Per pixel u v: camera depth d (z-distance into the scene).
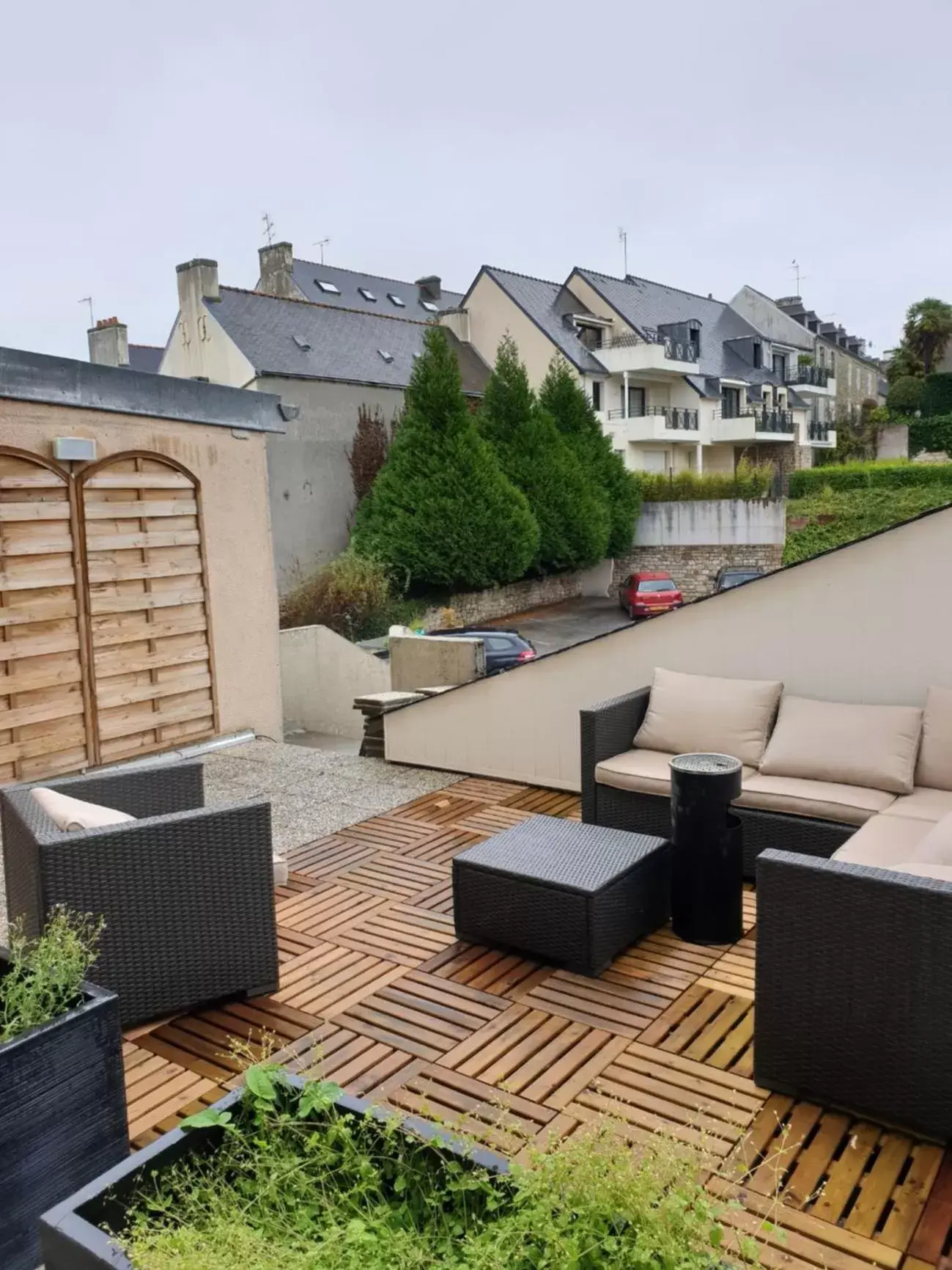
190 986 3.23
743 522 24.53
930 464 25.14
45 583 6.25
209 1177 1.65
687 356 29.86
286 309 23.86
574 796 5.78
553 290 30.66
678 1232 1.40
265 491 7.91
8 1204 2.05
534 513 22.22
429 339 20.11
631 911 3.67
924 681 4.58
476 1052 3.00
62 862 2.96
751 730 4.67
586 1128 2.58
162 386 6.89
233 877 3.29
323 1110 1.75
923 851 2.99
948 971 2.40
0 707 6.04
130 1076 2.91
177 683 7.18
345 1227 1.56
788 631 4.93
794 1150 2.48
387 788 6.05
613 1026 3.15
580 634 19.67
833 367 42.22
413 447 20.22
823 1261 2.09
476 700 6.17
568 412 24.42
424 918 4.07
